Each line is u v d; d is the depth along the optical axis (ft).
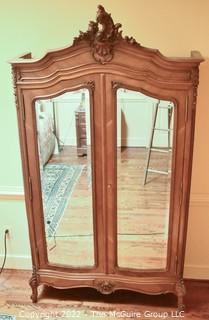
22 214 9.22
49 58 6.53
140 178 7.22
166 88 6.52
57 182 7.53
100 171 7.18
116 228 7.61
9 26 7.82
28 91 6.85
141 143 6.98
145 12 7.40
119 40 6.23
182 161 7.01
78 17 7.61
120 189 7.34
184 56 7.60
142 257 7.85
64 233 7.93
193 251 8.91
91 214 7.64
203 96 7.79
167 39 7.54
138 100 6.68
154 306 8.25
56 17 7.66
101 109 6.75
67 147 7.20
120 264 7.96
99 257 7.89
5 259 9.61
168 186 7.29
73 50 6.39
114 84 6.54
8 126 8.56
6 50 8.02
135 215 7.54
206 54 7.55
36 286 8.33
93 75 6.54
